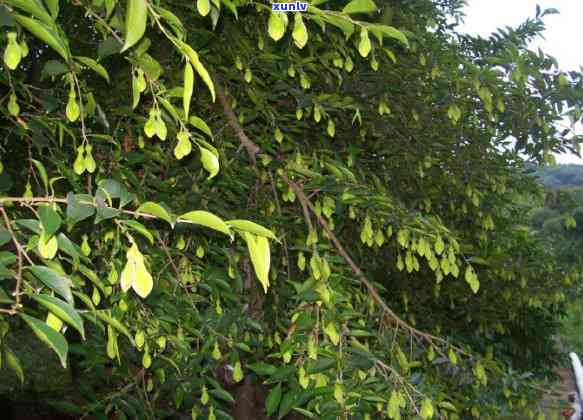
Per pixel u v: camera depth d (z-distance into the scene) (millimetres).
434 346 2760
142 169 2971
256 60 2918
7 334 2166
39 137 2023
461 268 4414
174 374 2354
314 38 2881
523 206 5336
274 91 3209
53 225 1077
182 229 2414
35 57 2668
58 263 1363
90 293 2408
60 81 2418
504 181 4000
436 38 3818
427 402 2123
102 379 2580
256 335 3008
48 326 977
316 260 2285
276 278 3266
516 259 4543
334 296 2201
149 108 2496
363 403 1992
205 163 1303
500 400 3586
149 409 2451
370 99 3586
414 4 3803
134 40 908
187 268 2568
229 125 3225
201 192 2668
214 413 2336
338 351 2146
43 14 979
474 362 2844
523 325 5684
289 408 1999
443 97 3307
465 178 3947
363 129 3830
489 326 5250
